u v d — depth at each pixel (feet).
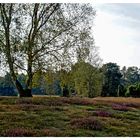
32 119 85.35
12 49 140.05
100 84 347.97
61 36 145.18
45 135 70.74
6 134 69.77
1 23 139.85
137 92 359.66
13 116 87.10
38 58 141.90
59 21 143.95
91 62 325.21
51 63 143.84
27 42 140.67
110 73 437.99
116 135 76.48
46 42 142.51
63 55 145.07
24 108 100.89
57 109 104.17
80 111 103.86
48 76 146.10
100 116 99.25
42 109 100.78
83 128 79.71
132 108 129.80
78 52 147.64
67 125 81.61
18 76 147.74
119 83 439.63
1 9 139.44
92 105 124.88
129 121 95.50
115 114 103.09
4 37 140.15
